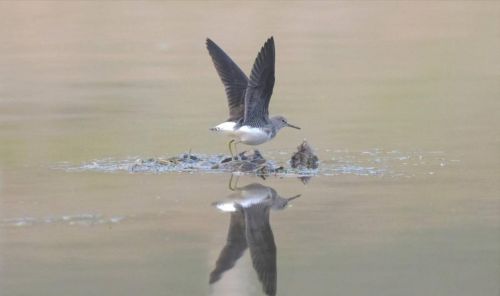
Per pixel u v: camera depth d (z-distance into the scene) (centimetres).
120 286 1158
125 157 1716
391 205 1427
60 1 3403
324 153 1722
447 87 2258
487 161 1652
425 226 1338
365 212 1396
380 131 1872
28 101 2191
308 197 1472
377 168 1627
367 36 2911
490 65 2492
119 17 3189
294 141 1812
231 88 1605
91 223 1362
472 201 1438
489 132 1852
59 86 2347
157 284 1162
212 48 1639
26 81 2411
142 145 1789
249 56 2577
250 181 1569
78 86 2348
